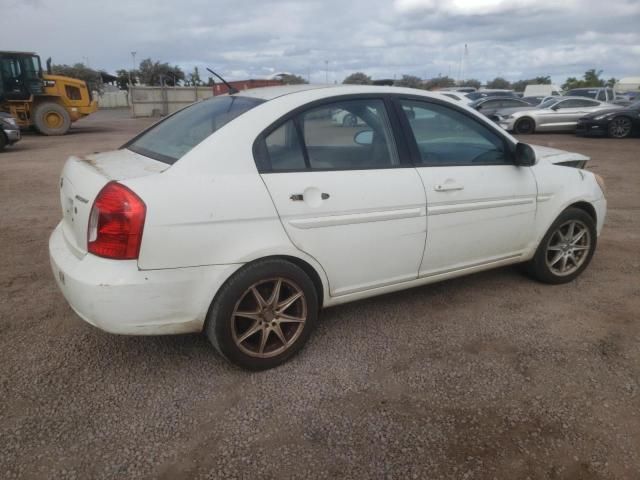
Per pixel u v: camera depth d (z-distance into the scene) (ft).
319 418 8.55
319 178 9.70
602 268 15.43
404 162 10.83
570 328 11.62
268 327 9.73
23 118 61.62
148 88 105.29
